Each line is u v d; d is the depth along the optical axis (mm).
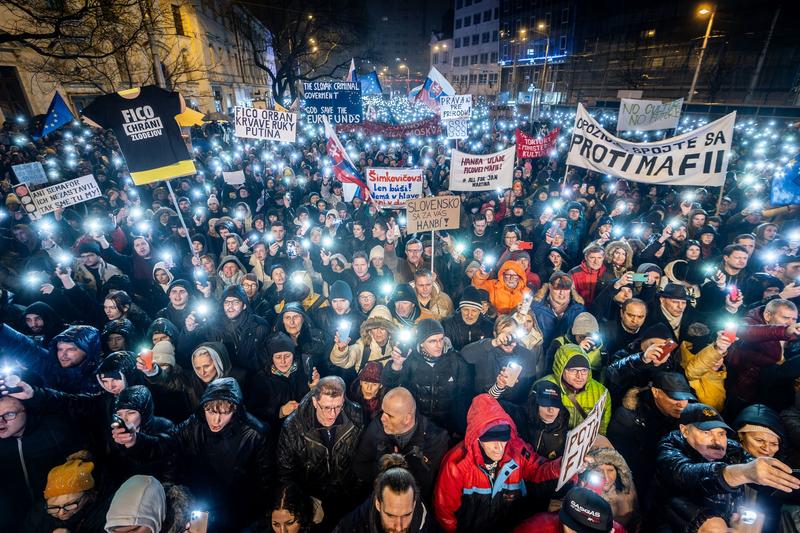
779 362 2938
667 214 7363
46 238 5113
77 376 3170
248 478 2648
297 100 16953
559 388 2641
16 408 2355
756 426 2264
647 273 4121
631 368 2773
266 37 48281
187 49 25734
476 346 3359
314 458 2629
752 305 3875
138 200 7953
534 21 49469
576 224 6520
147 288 5480
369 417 2953
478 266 4762
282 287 4617
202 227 6863
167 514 2025
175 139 4590
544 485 2373
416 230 4652
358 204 8102
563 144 13898
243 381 3418
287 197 8586
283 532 2191
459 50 68562
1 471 2420
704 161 5594
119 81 18438
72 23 11711
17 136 12453
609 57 40156
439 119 14508
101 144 13375
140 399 2393
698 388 2984
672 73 34125
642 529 2270
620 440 2812
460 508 2393
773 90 27359
